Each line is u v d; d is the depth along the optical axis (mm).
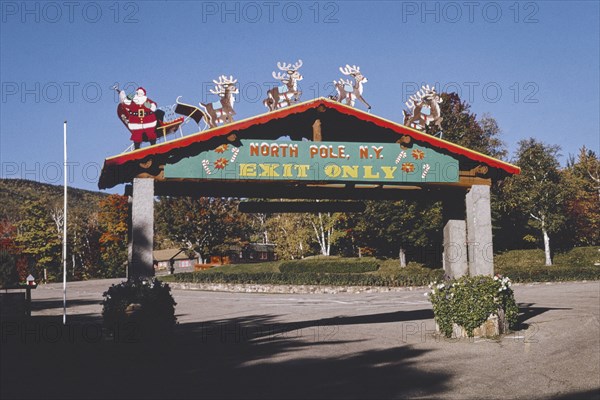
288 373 12344
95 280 75000
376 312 27859
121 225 83188
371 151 17688
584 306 26719
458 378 12367
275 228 90062
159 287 15719
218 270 67062
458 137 62812
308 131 18812
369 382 11633
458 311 17891
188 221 70875
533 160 59531
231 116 17047
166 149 16250
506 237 64625
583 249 61156
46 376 11359
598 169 75125
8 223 96250
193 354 14688
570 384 11977
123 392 10242
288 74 17531
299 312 29234
